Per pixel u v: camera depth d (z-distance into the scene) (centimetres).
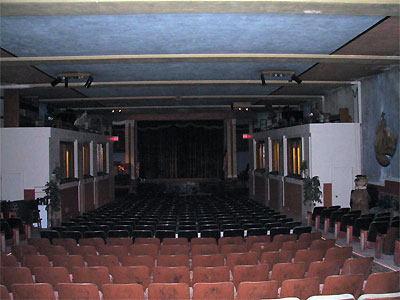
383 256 1081
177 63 1606
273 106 3183
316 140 1934
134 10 934
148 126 4353
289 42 1286
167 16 1025
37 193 1870
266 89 2323
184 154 4366
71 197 2153
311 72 1809
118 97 2545
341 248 847
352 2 920
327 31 1174
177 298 591
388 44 1323
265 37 1227
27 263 837
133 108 3123
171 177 4347
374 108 1872
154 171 4350
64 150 2127
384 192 1755
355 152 1956
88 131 2661
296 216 2111
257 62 1603
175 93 2458
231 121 4197
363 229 1180
